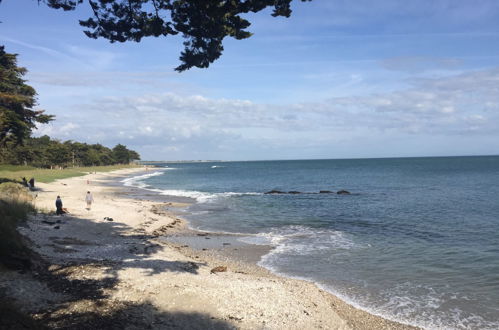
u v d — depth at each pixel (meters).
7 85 33.62
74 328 7.73
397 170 114.88
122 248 15.73
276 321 9.28
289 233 21.62
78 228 19.08
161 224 23.56
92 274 11.25
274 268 14.51
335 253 16.78
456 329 9.41
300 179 81.00
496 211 29.11
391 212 29.94
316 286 12.45
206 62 11.27
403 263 15.06
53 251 13.59
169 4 10.53
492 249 16.95
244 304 10.06
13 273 10.16
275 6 10.04
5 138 34.62
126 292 10.05
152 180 83.88
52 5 10.21
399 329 9.42
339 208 32.91
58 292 9.61
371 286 12.45
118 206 30.25
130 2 10.65
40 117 36.44
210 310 9.50
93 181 71.56
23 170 70.69
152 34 10.84
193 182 75.94
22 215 17.70
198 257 15.85
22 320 7.12
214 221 25.94
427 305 10.82
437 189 50.06
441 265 14.67
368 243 18.75
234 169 168.25
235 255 16.45
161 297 9.95
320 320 9.63
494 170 100.50
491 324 9.60
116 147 189.25
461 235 20.25
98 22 10.84
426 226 23.22
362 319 9.97
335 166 174.50
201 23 10.27
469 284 12.43
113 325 8.10
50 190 41.59
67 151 110.06
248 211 31.06
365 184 62.50
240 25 10.73
